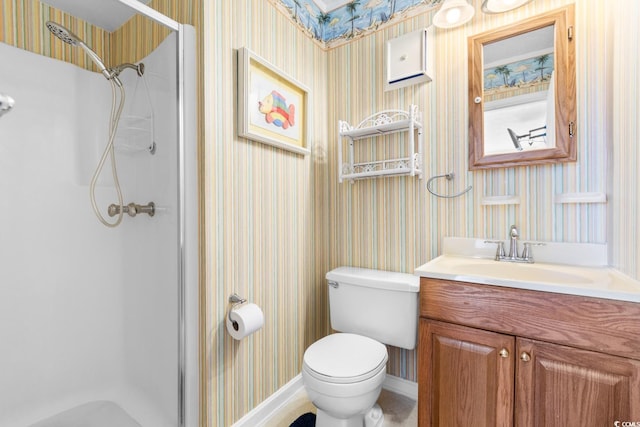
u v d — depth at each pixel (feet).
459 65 4.99
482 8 4.50
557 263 4.17
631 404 2.62
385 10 5.74
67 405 4.57
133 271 4.82
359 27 6.07
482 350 3.36
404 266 5.51
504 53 4.62
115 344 5.05
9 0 4.23
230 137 4.33
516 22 4.50
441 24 4.82
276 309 5.19
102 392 4.87
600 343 2.76
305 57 5.91
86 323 4.80
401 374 5.51
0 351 4.11
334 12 6.37
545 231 4.34
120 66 4.54
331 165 6.43
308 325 5.98
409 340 4.62
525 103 4.45
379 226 5.80
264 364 4.94
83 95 4.87
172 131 3.99
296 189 5.68
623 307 2.67
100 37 5.14
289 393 5.41
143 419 4.42
